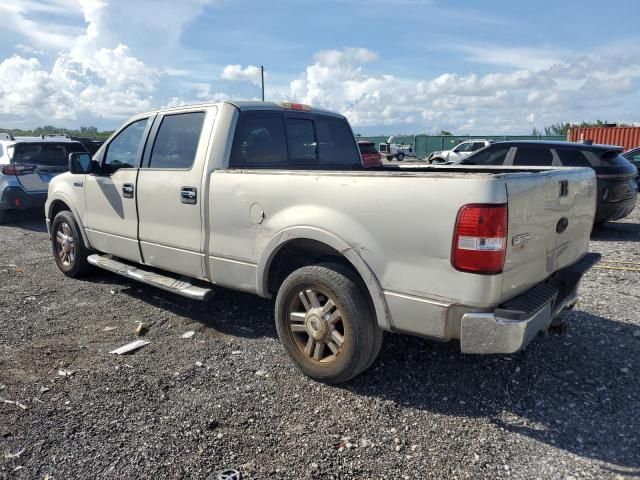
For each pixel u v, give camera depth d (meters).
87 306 5.22
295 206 3.56
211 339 4.37
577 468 2.69
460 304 2.87
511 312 2.78
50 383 3.57
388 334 4.34
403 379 3.63
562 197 3.38
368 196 3.17
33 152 10.25
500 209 2.73
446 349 4.08
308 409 3.26
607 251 8.10
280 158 4.71
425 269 2.96
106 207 5.34
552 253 3.38
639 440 2.92
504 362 3.87
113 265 5.39
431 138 44.28
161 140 4.77
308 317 3.57
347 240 3.27
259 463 2.73
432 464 2.72
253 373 3.74
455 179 2.82
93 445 2.86
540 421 3.12
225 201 4.02
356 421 3.12
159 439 2.92
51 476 2.61
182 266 4.52
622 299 5.38
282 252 3.87
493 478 2.61
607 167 9.11
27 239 9.06
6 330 4.56
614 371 3.74
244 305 5.18
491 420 3.13
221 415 3.17
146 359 3.97
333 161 5.32
